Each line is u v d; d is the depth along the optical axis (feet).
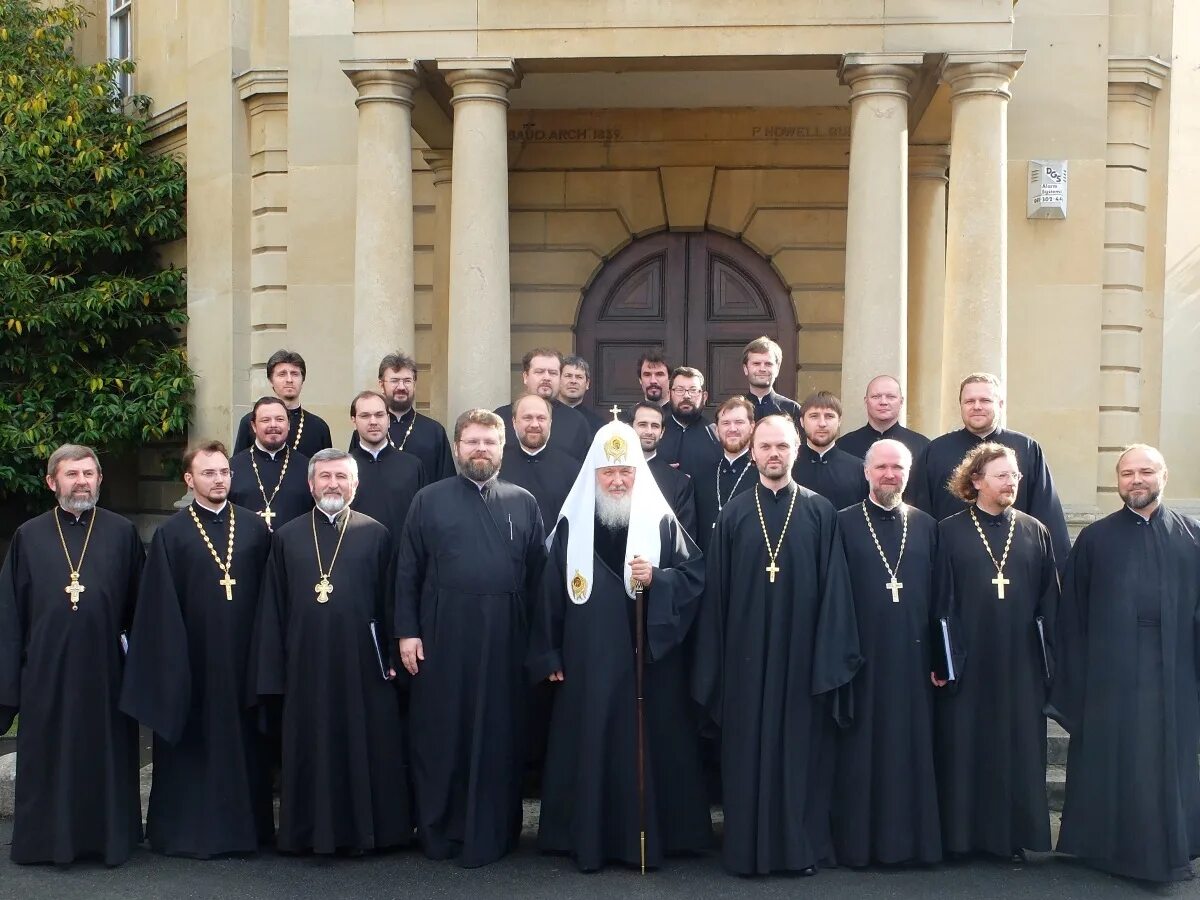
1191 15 33.68
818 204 35.58
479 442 19.89
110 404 38.88
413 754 19.80
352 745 19.69
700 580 19.54
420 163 35.24
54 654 19.48
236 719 20.07
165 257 42.29
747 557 19.33
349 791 19.72
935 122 31.86
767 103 34.71
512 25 26.94
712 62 27.12
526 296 36.22
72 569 19.75
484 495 20.12
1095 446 32.40
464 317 27.09
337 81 35.06
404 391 24.72
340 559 19.97
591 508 19.72
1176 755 18.43
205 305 39.04
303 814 19.71
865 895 17.98
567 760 19.56
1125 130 33.04
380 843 19.80
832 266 35.58
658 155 35.76
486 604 19.63
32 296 38.70
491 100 27.14
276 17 37.24
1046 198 31.99
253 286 37.81
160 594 19.71
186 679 19.65
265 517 22.27
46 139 39.70
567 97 34.12
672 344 36.19
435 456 25.02
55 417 39.50
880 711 19.13
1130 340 32.99
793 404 25.16
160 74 42.65
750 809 18.84
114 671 19.80
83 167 39.52
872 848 19.12
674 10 26.63
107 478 43.93
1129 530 19.02
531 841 20.68
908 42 26.27
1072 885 18.42
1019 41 32.22
